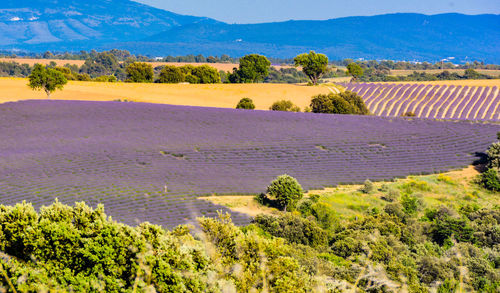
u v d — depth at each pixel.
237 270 14.72
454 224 37.50
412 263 21.50
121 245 16.14
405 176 58.84
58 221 19.00
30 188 48.12
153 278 14.49
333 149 67.38
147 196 47.78
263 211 47.41
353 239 32.62
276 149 66.25
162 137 70.62
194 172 57.03
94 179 52.34
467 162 63.59
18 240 17.33
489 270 19.86
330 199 51.28
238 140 69.81
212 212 44.53
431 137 73.25
